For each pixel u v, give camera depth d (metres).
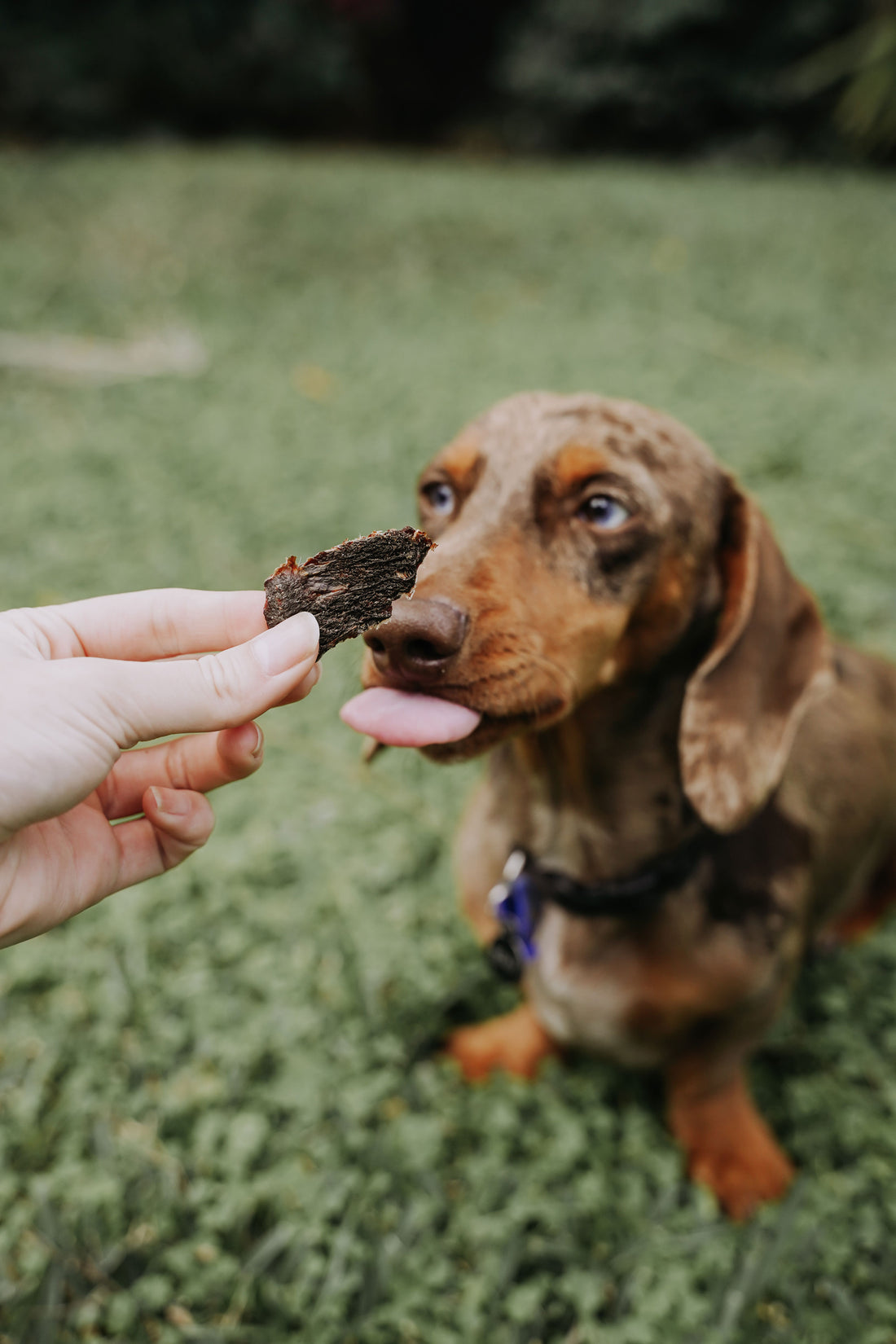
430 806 0.57
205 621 0.29
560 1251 0.40
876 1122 0.44
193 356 1.23
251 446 0.97
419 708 0.31
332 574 0.27
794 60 2.62
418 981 0.47
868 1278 0.40
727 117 2.78
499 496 0.35
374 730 0.31
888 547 0.78
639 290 1.56
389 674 0.32
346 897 0.51
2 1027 0.46
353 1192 0.41
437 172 2.50
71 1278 0.39
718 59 2.67
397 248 1.75
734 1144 0.43
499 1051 0.46
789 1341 0.39
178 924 0.49
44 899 0.29
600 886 0.39
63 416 1.06
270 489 0.88
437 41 3.06
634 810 0.38
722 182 2.45
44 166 2.22
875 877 0.51
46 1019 0.46
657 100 2.71
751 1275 0.40
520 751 0.39
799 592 0.39
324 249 1.72
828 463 0.90
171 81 2.70
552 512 0.35
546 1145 0.43
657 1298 0.39
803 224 1.95
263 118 2.89
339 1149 0.42
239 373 1.18
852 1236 0.41
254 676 0.26
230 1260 0.39
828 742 0.44
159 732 0.26
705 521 0.37
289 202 1.99
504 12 3.01
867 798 0.45
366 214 1.95
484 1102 0.44
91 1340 0.38
